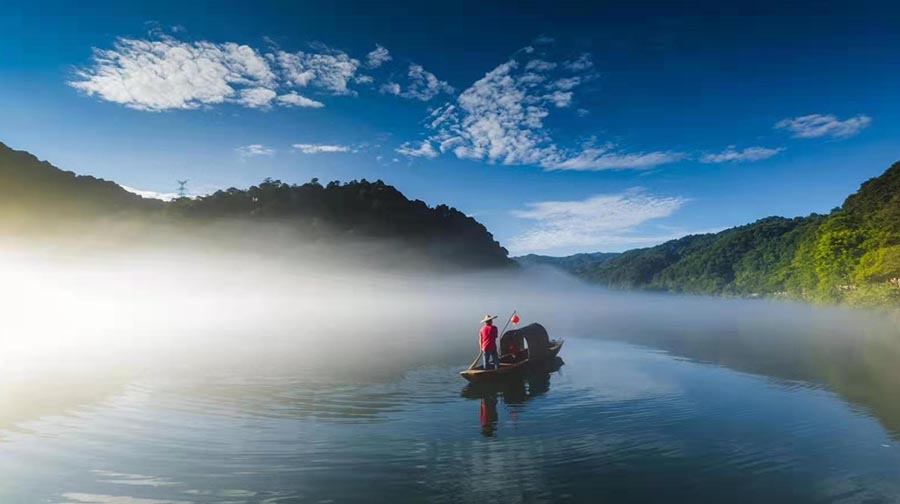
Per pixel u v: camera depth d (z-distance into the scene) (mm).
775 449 11641
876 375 20688
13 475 10141
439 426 13555
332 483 9789
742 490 9469
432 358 26484
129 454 11344
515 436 12641
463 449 11695
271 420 14156
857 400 16266
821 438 12414
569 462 10898
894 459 11016
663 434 12750
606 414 14727
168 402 16281
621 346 31719
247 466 10633
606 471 10367
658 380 19859
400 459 11070
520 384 19172
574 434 12805
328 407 15633
